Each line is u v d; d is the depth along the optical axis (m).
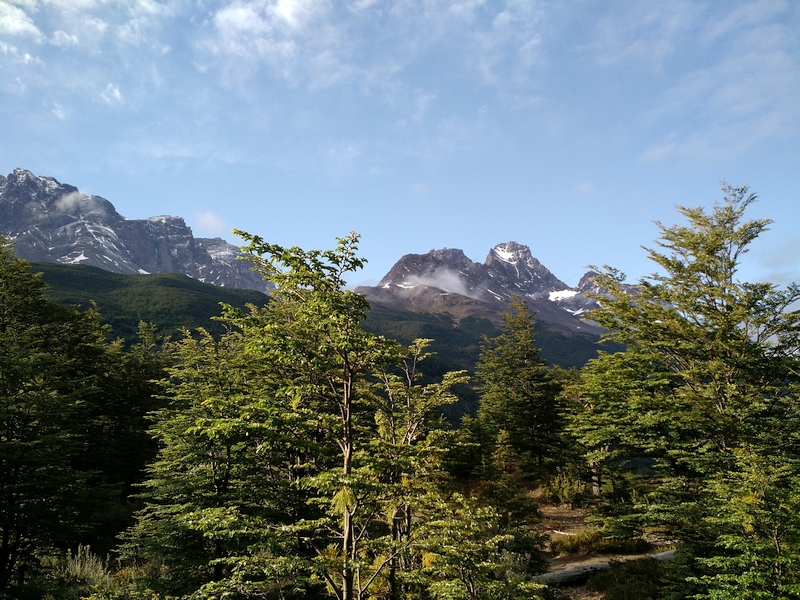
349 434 8.23
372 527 13.44
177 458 18.38
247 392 17.48
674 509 15.29
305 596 13.12
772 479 10.75
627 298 19.67
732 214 19.27
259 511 16.94
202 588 7.62
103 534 22.02
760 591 9.78
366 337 8.12
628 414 18.75
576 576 17.91
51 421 17.30
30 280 29.81
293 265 7.91
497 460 21.55
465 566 9.10
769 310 17.64
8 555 15.63
